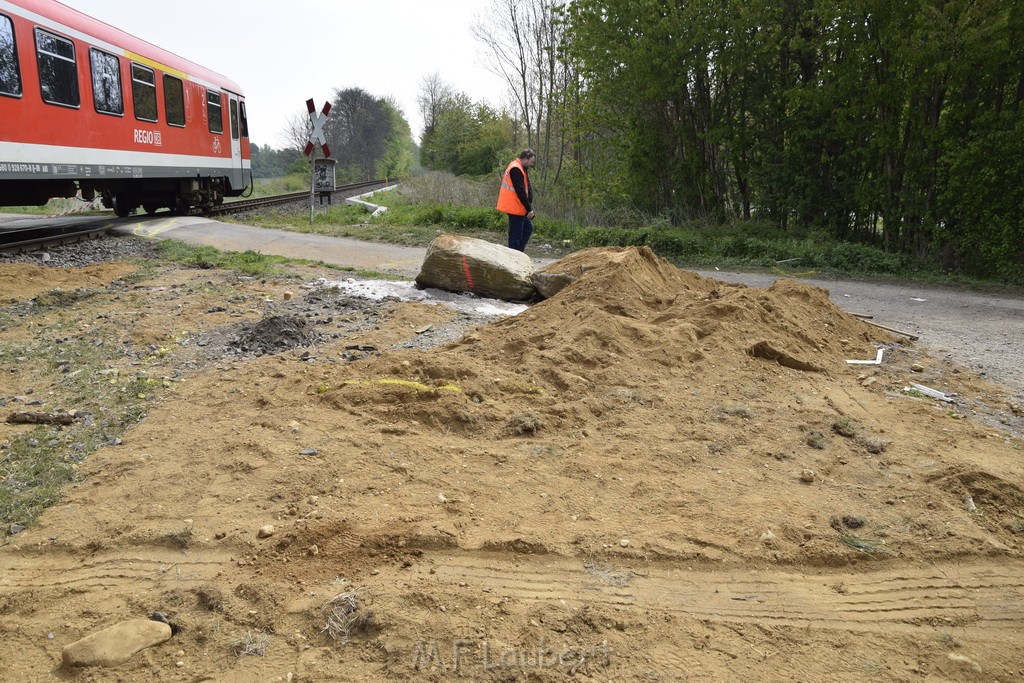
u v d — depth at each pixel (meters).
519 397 5.21
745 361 6.14
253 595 2.96
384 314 8.13
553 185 22.44
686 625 2.85
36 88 11.60
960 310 10.48
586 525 3.55
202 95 17.95
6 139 10.96
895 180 15.94
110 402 5.13
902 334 8.16
